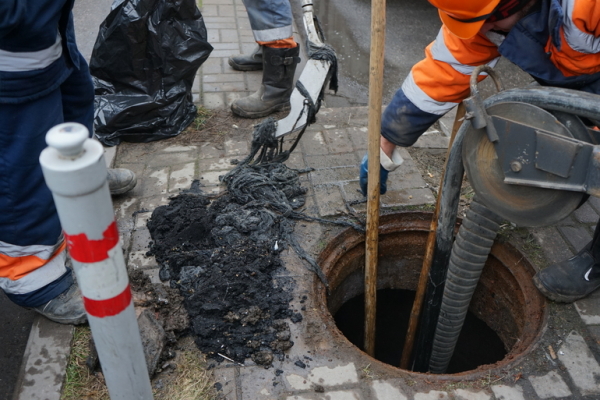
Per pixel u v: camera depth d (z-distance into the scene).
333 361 1.98
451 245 2.22
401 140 2.18
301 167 2.97
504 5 1.57
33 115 1.72
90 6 5.23
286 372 1.94
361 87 4.28
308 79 2.48
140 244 2.47
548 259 2.41
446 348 2.48
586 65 1.58
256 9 3.13
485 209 2.05
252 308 2.12
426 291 2.51
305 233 2.55
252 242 2.47
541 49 1.62
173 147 3.17
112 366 1.24
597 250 2.14
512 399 1.87
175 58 3.14
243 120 3.46
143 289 2.18
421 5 5.82
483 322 2.84
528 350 2.05
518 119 1.58
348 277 2.78
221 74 4.04
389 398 1.86
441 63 1.90
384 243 2.77
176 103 3.25
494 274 2.63
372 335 2.58
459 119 2.05
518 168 1.61
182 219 2.54
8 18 1.47
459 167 1.95
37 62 1.65
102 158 0.98
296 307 2.19
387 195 2.80
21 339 2.27
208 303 2.13
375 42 1.82
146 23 2.99
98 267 1.06
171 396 1.85
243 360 1.98
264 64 3.35
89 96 2.24
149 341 1.94
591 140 1.53
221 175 2.91
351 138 3.21
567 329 2.13
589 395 1.89
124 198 2.76
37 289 2.00
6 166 1.73
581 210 2.68
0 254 1.88
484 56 1.83
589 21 1.44
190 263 2.35
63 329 2.06
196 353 2.00
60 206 0.98
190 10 3.14
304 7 2.42
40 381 1.88
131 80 3.16
